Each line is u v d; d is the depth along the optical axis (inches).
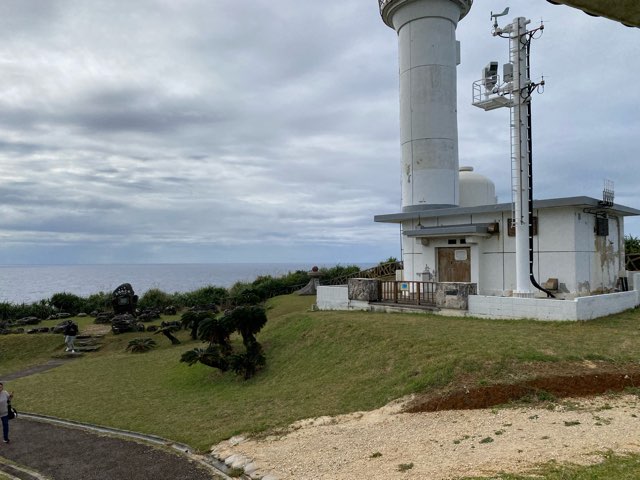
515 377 411.5
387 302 780.0
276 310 1130.7
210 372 680.4
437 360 468.4
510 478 241.4
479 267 800.3
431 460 292.2
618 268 865.5
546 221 730.2
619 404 355.3
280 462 339.3
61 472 380.2
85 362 876.0
